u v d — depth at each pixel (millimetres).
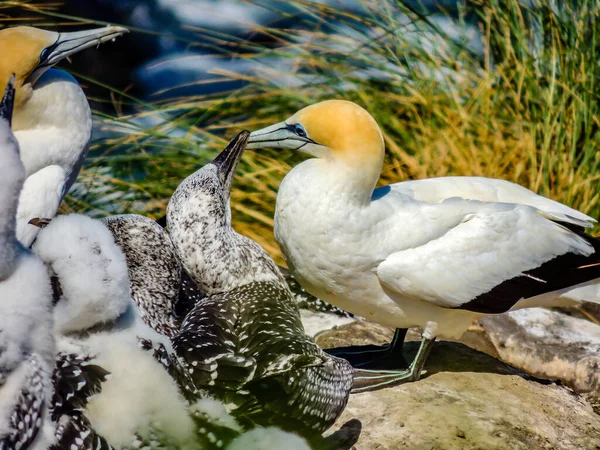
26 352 7691
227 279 10625
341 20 18906
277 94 17969
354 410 10016
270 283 10883
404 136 16984
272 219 15953
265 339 9547
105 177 16781
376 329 12359
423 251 10133
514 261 10344
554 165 16453
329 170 10156
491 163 16438
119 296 8062
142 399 8180
